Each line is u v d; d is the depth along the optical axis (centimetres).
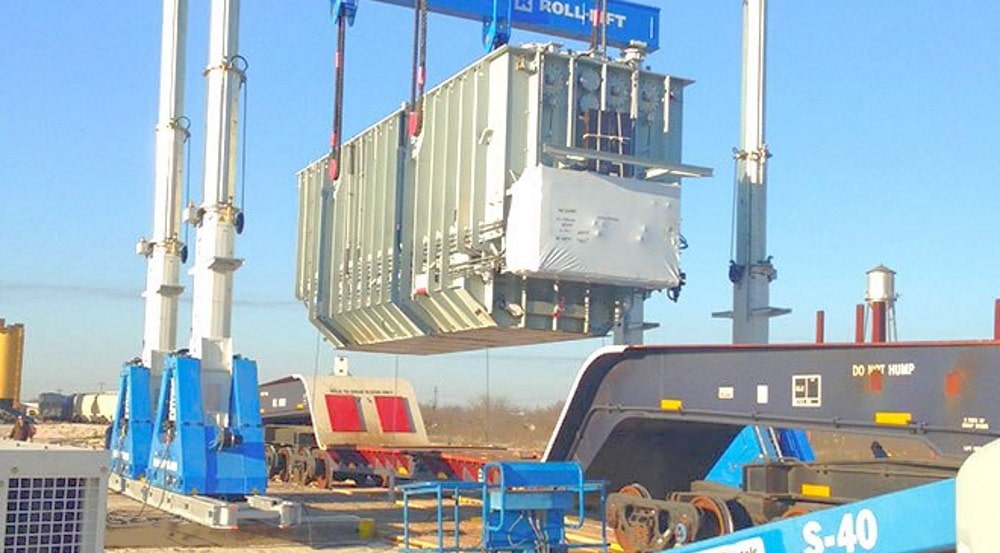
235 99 1875
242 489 1764
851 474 1324
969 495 418
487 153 1872
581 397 1717
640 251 1802
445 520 1931
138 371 2036
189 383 1786
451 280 1941
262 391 3069
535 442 3744
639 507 1523
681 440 1734
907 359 1249
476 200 1875
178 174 2095
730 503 1405
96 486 564
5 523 537
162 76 2100
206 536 1595
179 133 2095
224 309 1841
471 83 1936
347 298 2409
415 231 2097
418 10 2027
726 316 2061
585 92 1878
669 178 1930
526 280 1834
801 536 551
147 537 1564
